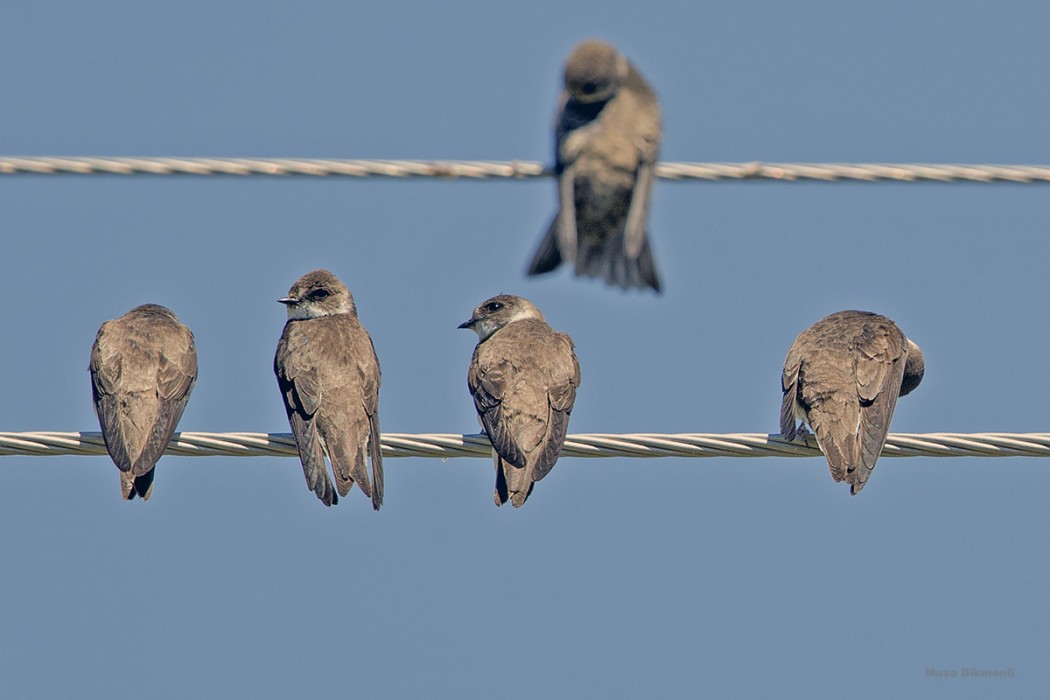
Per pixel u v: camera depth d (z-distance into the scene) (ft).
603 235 44.50
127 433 49.44
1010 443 47.96
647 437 48.37
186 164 45.98
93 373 50.75
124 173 45.98
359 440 50.67
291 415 50.88
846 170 46.11
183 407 50.52
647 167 43.75
